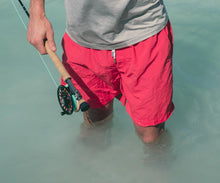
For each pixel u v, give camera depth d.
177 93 2.79
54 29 3.68
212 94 2.77
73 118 2.66
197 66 3.07
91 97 2.18
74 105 1.61
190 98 2.74
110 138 2.45
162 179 2.14
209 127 2.47
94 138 2.46
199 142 2.35
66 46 2.02
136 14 1.67
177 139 2.38
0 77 3.09
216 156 2.26
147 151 2.20
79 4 1.69
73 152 2.38
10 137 2.51
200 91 2.80
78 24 1.78
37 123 2.62
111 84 2.05
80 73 2.07
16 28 3.71
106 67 1.91
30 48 3.45
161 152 2.22
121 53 1.80
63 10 4.03
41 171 2.24
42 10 1.83
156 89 1.84
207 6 3.99
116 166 2.26
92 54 1.90
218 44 3.33
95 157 2.33
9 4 4.11
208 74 2.98
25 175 2.21
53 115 2.69
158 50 1.76
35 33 1.83
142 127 2.01
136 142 2.39
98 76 2.01
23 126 2.60
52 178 2.19
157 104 1.88
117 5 1.62
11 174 2.22
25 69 3.18
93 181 2.17
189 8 3.96
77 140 2.46
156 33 1.74
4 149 2.41
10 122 2.64
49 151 2.39
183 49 3.29
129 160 2.28
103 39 1.78
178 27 3.62
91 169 2.25
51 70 3.17
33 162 2.31
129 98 1.93
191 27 3.61
